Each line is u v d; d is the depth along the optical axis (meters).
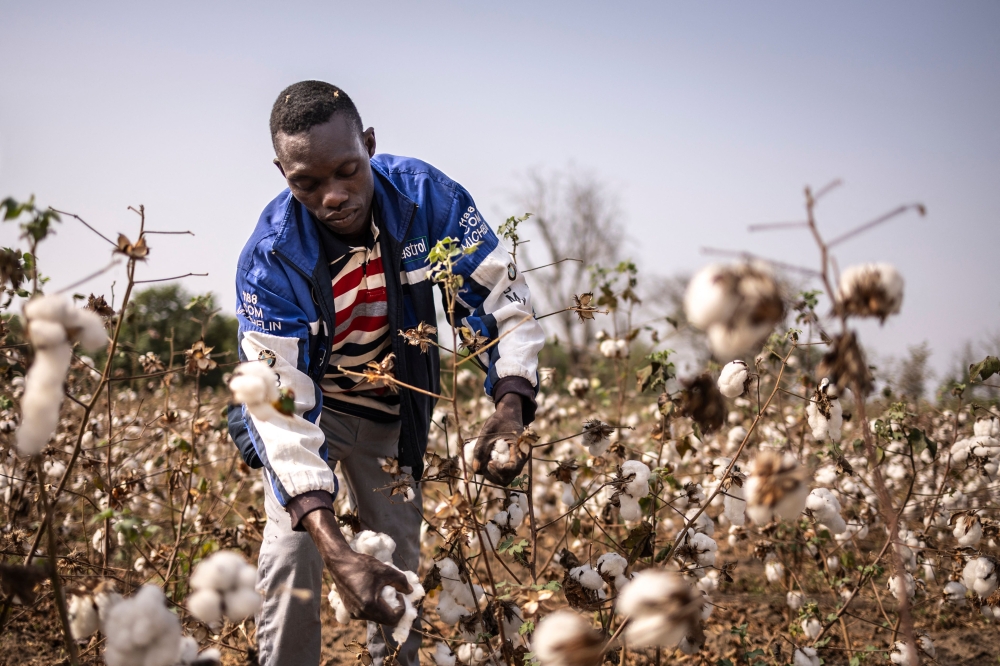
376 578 1.68
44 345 1.36
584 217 26.72
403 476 2.23
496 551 2.30
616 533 3.18
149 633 1.33
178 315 7.14
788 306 1.26
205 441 4.05
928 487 3.72
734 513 2.33
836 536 3.22
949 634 3.27
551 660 1.24
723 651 3.04
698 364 2.74
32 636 3.04
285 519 2.18
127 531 1.66
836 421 2.21
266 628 2.20
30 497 2.95
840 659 3.05
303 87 2.18
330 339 2.30
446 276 1.92
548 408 4.66
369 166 2.25
